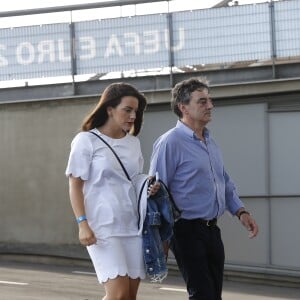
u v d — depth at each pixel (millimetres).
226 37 14609
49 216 16109
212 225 5238
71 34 15922
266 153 14234
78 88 16016
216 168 5281
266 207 14195
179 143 5195
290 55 14180
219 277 5273
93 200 4617
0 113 16578
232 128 14477
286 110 14125
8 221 16453
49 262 16016
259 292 12789
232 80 14578
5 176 16531
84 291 11586
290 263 13969
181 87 5301
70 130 16016
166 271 4645
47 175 16188
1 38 16406
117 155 4672
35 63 16281
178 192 5184
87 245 4496
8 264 15781
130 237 4625
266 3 14281
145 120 15117
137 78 15383
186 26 14938
